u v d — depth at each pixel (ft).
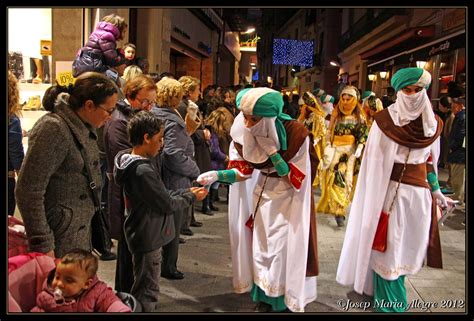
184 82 15.89
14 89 9.11
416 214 11.61
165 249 13.35
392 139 11.49
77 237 8.41
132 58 19.16
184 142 13.12
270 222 10.89
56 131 7.87
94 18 23.95
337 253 16.40
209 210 21.12
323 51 105.19
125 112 11.96
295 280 10.68
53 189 8.17
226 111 22.76
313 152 10.98
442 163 36.70
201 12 59.82
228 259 15.37
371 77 68.44
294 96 43.06
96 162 8.71
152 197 9.30
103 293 8.30
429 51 45.29
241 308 11.82
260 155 10.61
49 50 22.08
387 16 58.54
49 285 8.01
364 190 12.26
